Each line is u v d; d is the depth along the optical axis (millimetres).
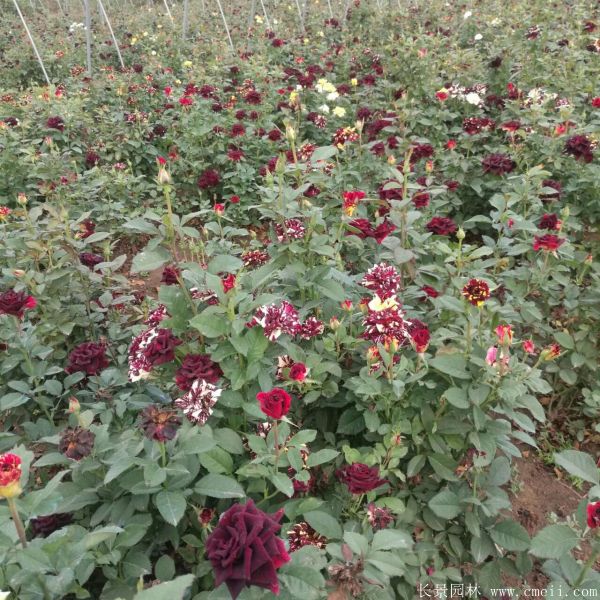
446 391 2070
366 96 7023
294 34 10875
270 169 4336
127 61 11125
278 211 2512
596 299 3068
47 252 3223
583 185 4184
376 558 1567
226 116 6641
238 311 2068
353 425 2418
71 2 18500
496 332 2080
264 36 10195
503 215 3229
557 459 1796
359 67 8180
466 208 5137
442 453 2244
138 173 6441
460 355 2174
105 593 1729
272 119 6359
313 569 1437
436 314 2756
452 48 7996
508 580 2352
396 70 6859
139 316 3809
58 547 1545
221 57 9188
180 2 17938
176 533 1966
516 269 3312
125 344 3246
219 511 2090
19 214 3596
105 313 3650
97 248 4930
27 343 2635
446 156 5039
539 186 3641
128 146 6285
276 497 2156
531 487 2869
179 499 1738
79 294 3473
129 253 5207
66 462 1892
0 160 5238
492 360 1989
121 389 2742
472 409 2168
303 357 2287
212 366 1979
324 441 2549
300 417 2510
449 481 2305
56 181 4934
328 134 6273
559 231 3264
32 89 7473
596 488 1740
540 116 4953
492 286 2309
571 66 6219
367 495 2055
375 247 3236
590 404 3092
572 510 2732
